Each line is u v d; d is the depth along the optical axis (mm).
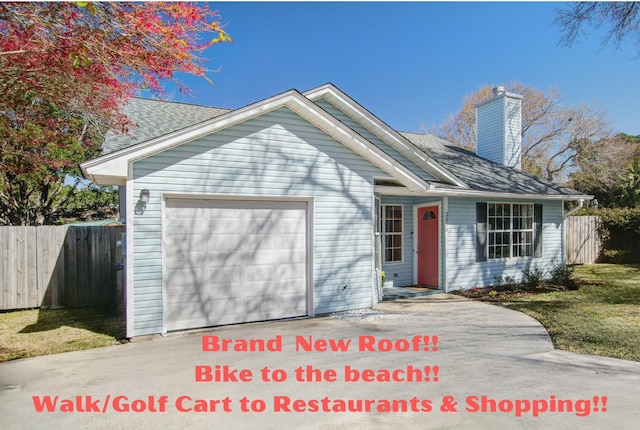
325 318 7098
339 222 7629
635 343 5258
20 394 3709
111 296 9078
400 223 10711
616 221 16062
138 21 4535
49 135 6824
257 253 6883
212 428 3012
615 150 26688
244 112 6531
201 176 6328
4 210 14047
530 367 4359
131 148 5727
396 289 10055
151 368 4445
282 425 3053
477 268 10508
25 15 4180
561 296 9047
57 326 7020
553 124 29328
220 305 6527
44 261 8766
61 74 5199
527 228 11711
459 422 3066
